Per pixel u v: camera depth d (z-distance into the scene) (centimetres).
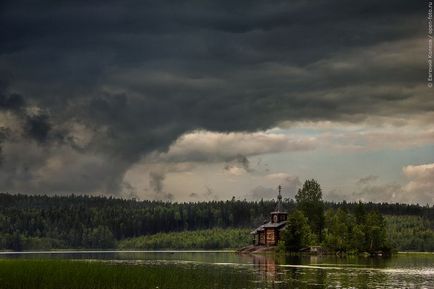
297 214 18488
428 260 14650
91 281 6334
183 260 14025
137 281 6475
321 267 10969
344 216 18275
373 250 17650
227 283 7150
